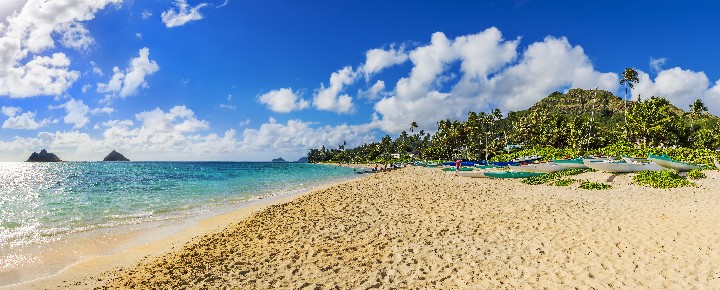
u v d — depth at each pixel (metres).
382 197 23.55
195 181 53.28
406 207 19.17
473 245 11.84
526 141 110.44
